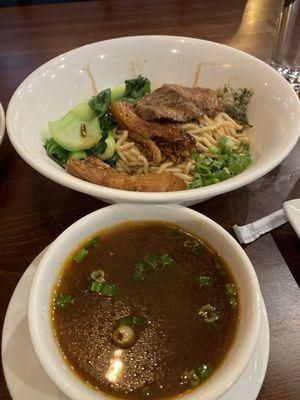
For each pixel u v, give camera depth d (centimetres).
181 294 17
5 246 22
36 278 16
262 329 17
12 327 17
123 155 29
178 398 14
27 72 34
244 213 24
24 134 24
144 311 17
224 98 30
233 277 17
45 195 25
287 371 17
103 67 31
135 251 19
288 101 26
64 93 29
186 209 19
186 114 28
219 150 29
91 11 42
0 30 39
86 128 27
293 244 22
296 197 25
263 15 41
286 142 23
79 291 17
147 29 39
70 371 15
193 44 31
